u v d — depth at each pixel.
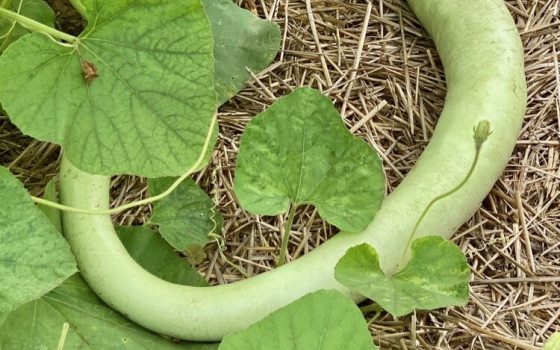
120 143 1.07
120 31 1.06
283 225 1.24
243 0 1.40
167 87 1.07
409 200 1.17
